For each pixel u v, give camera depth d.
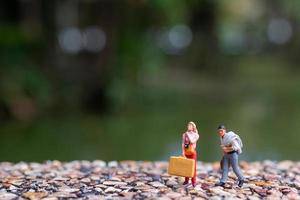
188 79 44.44
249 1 64.44
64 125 26.23
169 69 49.09
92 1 34.69
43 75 30.34
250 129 24.88
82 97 30.52
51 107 29.53
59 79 31.23
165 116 28.69
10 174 12.25
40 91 29.27
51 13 33.00
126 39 31.00
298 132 24.14
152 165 13.68
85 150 20.69
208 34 49.62
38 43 31.89
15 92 28.16
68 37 36.78
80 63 33.72
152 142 22.08
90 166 13.42
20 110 27.73
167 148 20.89
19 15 34.00
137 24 31.45
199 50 49.88
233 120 27.56
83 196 9.98
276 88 41.38
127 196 9.87
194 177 10.48
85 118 28.05
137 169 12.98
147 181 11.28
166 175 11.98
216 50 49.91
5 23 33.41
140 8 30.84
